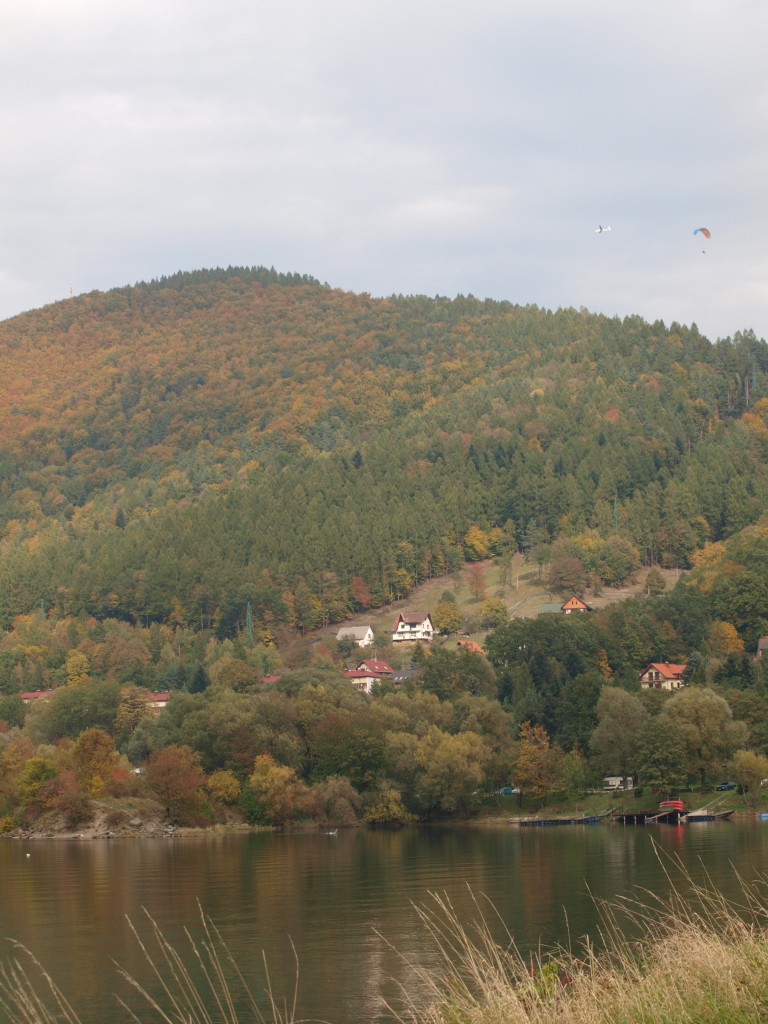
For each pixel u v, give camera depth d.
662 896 71.69
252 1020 47.59
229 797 146.12
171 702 174.00
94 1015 49.16
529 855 101.81
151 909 75.69
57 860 108.88
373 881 86.81
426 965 56.16
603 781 162.62
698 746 145.75
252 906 76.00
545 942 59.91
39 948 63.44
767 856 92.31
